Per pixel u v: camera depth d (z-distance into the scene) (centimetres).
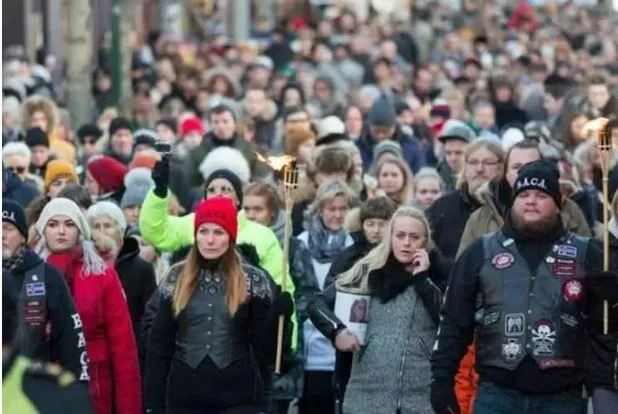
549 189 1842
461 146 3130
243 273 1958
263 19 9138
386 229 2133
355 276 2128
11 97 3781
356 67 6231
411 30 7762
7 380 1223
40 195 2698
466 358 2041
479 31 9106
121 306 2041
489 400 1855
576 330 1841
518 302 1841
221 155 2836
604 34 9006
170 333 1964
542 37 8488
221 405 1955
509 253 1853
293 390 2341
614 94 3825
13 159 2933
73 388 1227
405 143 3741
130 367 2041
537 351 1833
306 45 6738
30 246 2214
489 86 4831
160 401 1973
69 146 3541
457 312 1869
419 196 2812
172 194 2795
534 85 5412
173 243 2305
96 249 2291
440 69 6203
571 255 1847
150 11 8419
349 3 10138
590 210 2653
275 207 2481
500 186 2270
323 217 2495
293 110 3716
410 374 2105
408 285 2112
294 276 2350
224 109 3381
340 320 2123
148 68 6181
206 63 6366
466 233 2284
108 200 2623
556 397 1842
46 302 1886
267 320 1956
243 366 1956
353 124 3984
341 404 2167
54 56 6538
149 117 4750
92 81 5472
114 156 3534
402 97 5438
